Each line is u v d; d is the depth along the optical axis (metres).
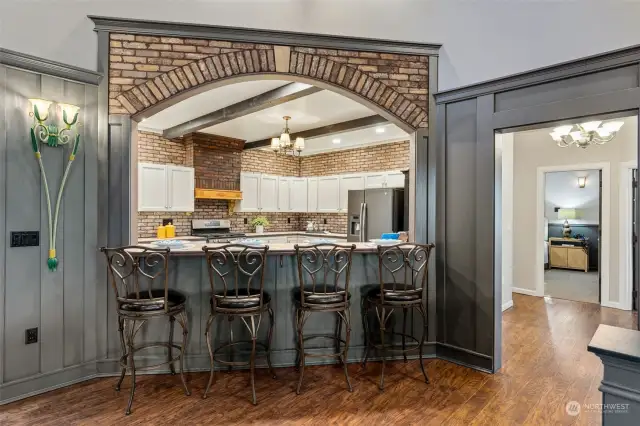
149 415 2.21
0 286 2.36
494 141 2.87
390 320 3.14
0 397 2.34
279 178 7.61
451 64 3.21
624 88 2.36
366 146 7.05
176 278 2.80
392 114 3.20
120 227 2.78
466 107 3.04
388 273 3.12
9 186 2.39
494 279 2.87
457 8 3.20
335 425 2.11
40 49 2.61
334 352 3.02
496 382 2.67
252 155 7.42
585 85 2.50
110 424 2.11
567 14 2.79
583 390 2.54
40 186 2.52
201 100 4.41
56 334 2.57
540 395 2.47
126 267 2.75
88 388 2.55
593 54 2.54
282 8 3.11
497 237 2.90
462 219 3.05
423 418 2.19
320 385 2.61
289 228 8.27
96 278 2.74
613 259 4.80
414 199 3.23
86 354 2.70
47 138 2.51
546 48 2.86
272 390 2.53
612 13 2.62
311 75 3.11
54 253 2.55
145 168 5.67
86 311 2.70
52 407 2.30
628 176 4.66
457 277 3.07
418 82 3.22
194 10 2.98
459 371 2.87
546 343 3.46
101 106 2.77
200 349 2.85
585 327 3.94
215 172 6.62
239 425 2.11
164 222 6.24
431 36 3.24
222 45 2.99
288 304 2.95
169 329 2.81
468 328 2.99
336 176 7.23
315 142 6.95
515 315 4.42
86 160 2.71
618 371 0.95
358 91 3.17
